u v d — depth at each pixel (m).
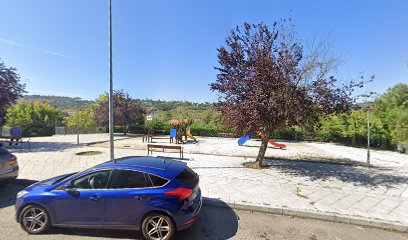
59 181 4.71
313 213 5.34
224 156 12.96
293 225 4.96
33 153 13.20
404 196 6.61
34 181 7.47
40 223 4.39
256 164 10.27
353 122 19.70
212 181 7.75
